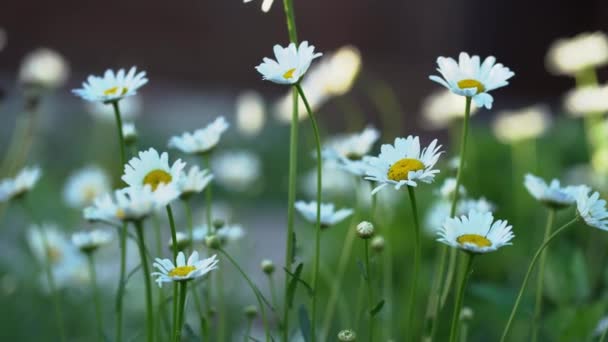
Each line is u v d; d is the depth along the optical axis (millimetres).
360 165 1493
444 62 1385
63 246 1896
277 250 3154
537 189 1455
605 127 2299
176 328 1347
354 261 2107
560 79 7277
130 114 2727
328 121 5742
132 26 6961
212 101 6598
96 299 1533
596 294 1770
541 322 1665
